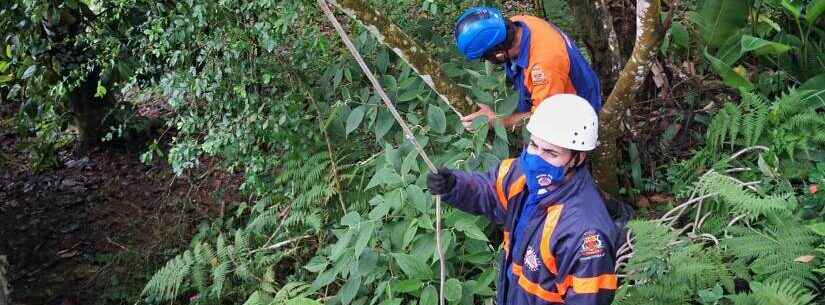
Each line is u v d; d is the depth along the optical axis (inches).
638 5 114.4
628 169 156.4
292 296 134.6
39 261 206.5
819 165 133.6
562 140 89.2
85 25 187.9
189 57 148.9
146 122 247.1
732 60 164.7
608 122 127.3
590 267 89.1
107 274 191.8
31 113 200.4
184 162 156.6
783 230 119.4
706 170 148.8
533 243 94.9
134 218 219.0
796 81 162.6
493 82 136.2
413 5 166.4
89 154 253.6
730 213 132.8
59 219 224.5
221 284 150.8
